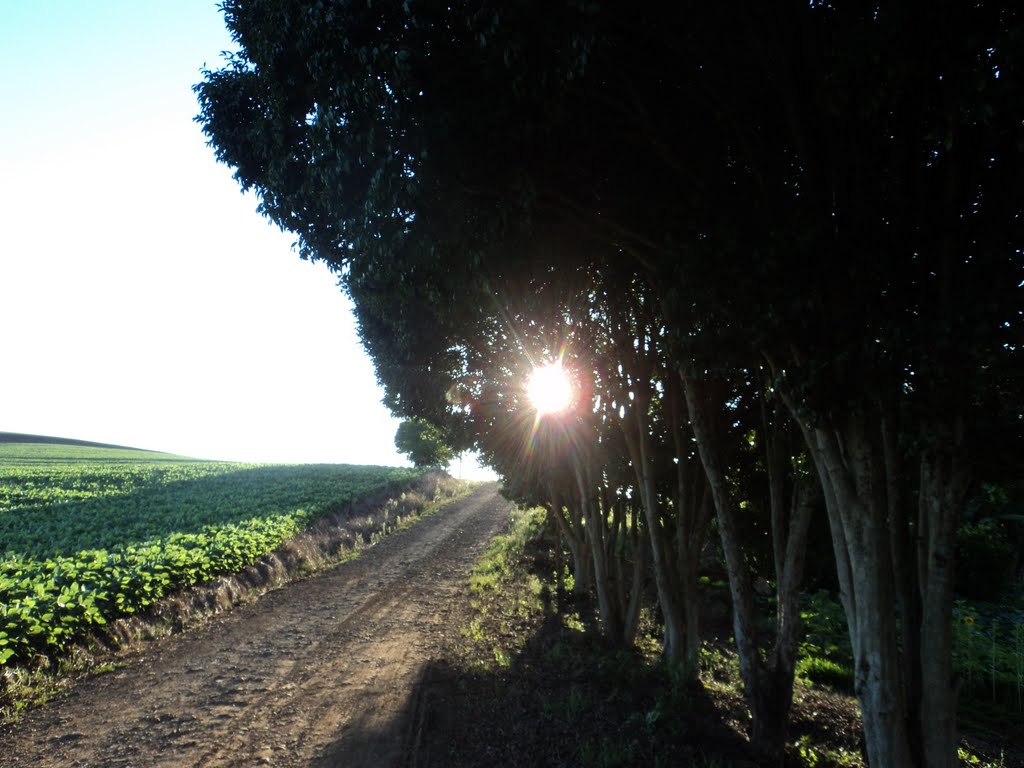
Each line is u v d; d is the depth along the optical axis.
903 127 4.45
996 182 4.19
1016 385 4.02
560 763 5.98
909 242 4.61
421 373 14.26
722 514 7.04
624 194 5.79
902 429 5.06
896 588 5.23
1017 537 20.89
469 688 8.57
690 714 7.12
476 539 26.45
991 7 3.60
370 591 16.52
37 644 9.59
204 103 7.73
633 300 8.55
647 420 9.17
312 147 6.07
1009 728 9.62
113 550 16.81
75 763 6.51
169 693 8.74
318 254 7.62
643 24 4.58
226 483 37.41
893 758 4.66
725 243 4.98
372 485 39.25
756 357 5.64
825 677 11.27
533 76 4.50
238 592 15.21
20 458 48.59
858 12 4.25
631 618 11.06
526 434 13.84
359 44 4.90
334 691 8.78
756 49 4.68
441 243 5.65
